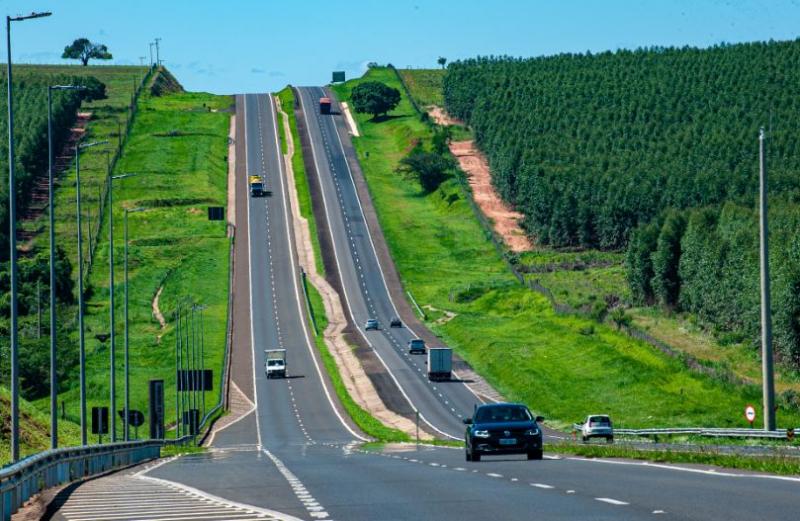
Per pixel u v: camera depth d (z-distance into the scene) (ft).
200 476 266.16
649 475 196.65
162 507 175.32
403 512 148.66
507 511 143.33
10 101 303.68
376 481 212.43
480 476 213.66
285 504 168.76
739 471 197.16
